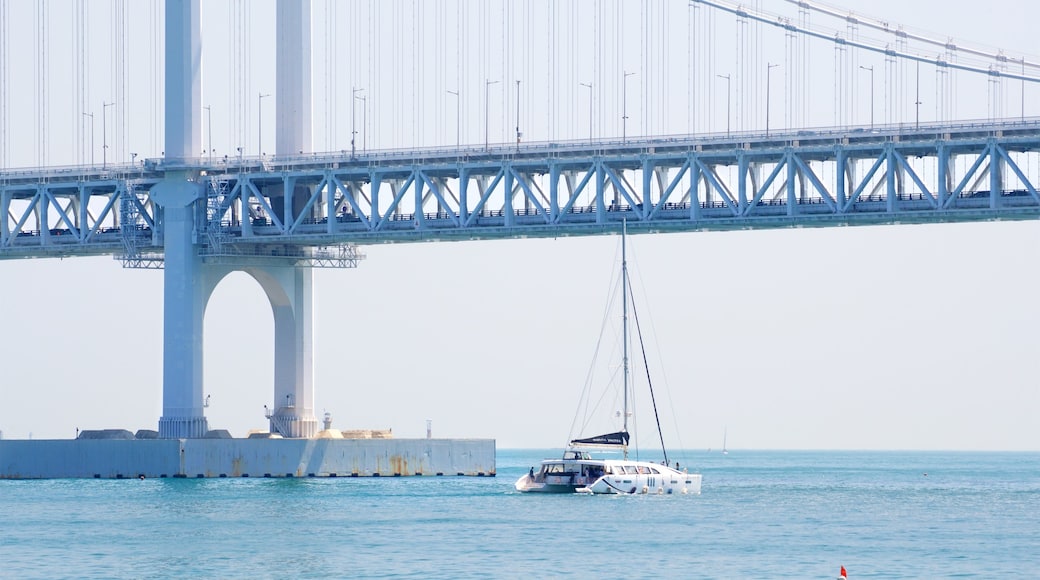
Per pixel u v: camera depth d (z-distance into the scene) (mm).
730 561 150250
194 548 156750
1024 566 148750
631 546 159500
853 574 144000
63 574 141750
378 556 151625
